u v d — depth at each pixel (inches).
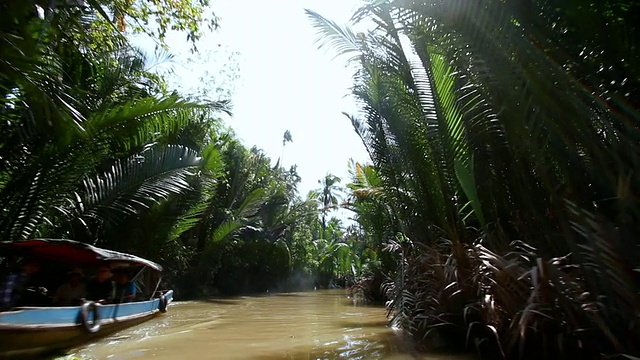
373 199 487.2
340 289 1320.1
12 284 267.1
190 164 469.7
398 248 343.3
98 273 337.7
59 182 333.1
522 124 193.6
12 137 301.6
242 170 964.0
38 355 229.0
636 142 166.1
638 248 149.5
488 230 235.1
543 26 180.7
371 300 648.4
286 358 223.3
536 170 199.8
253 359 221.6
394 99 279.6
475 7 177.2
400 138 284.8
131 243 496.7
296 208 1232.8
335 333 307.7
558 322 174.7
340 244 1105.4
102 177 461.7
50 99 183.9
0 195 315.0
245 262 1035.9
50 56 193.0
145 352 243.8
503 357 191.3
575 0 171.9
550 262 175.0
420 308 266.7
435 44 212.7
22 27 169.9
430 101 266.5
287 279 1210.0
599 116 175.8
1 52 161.6
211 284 906.7
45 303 291.6
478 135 246.1
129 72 449.1
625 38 172.6
